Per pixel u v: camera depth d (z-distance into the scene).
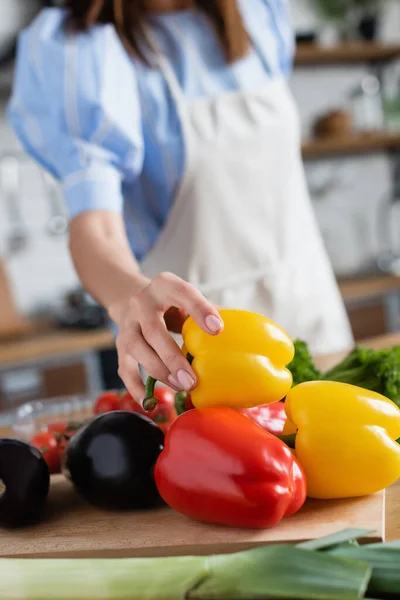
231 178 1.36
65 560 0.47
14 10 2.78
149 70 1.27
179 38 1.34
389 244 3.40
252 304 1.43
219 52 1.38
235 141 1.34
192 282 1.38
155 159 1.30
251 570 0.43
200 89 1.33
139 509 0.65
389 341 1.38
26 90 1.14
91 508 0.67
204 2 1.34
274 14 1.47
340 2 3.15
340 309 1.58
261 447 0.57
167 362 0.61
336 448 0.59
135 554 0.57
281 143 1.43
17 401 2.31
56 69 1.10
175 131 1.29
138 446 0.63
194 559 0.45
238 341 0.61
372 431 0.60
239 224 1.38
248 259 1.41
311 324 1.50
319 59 3.17
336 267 3.29
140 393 0.69
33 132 1.13
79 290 2.95
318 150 3.13
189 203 1.33
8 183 2.90
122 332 0.68
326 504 0.61
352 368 0.80
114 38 1.18
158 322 0.63
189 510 0.59
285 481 0.56
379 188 3.38
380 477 0.60
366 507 0.59
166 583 0.44
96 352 2.39
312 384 0.64
